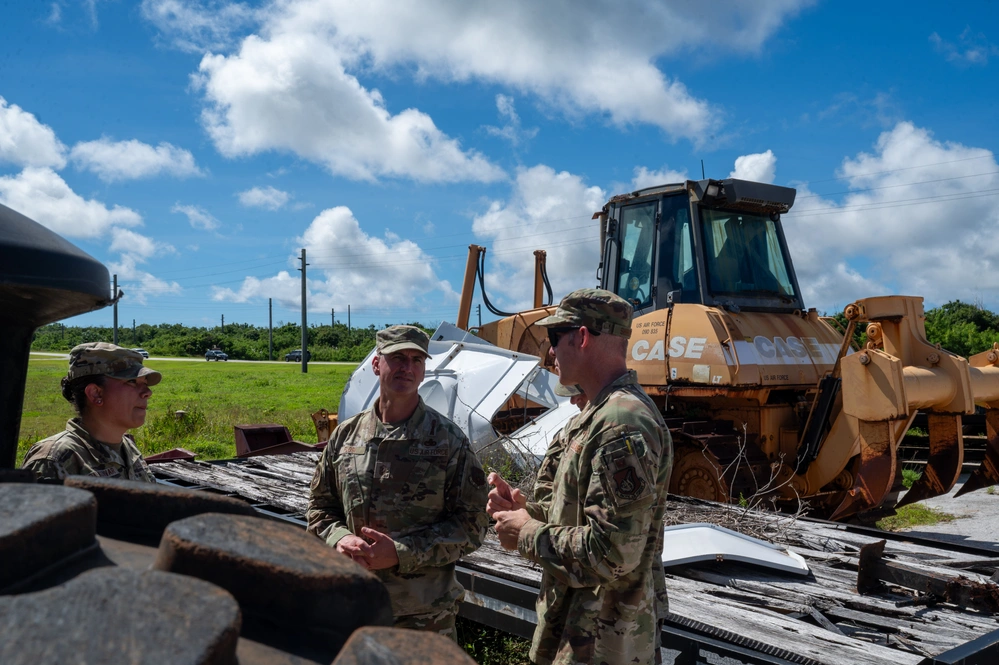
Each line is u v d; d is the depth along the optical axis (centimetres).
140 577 58
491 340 902
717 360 623
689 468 655
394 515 271
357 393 716
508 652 379
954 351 1722
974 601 306
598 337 229
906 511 826
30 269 114
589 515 203
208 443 1318
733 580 347
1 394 142
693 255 676
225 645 52
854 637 285
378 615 73
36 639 51
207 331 8775
